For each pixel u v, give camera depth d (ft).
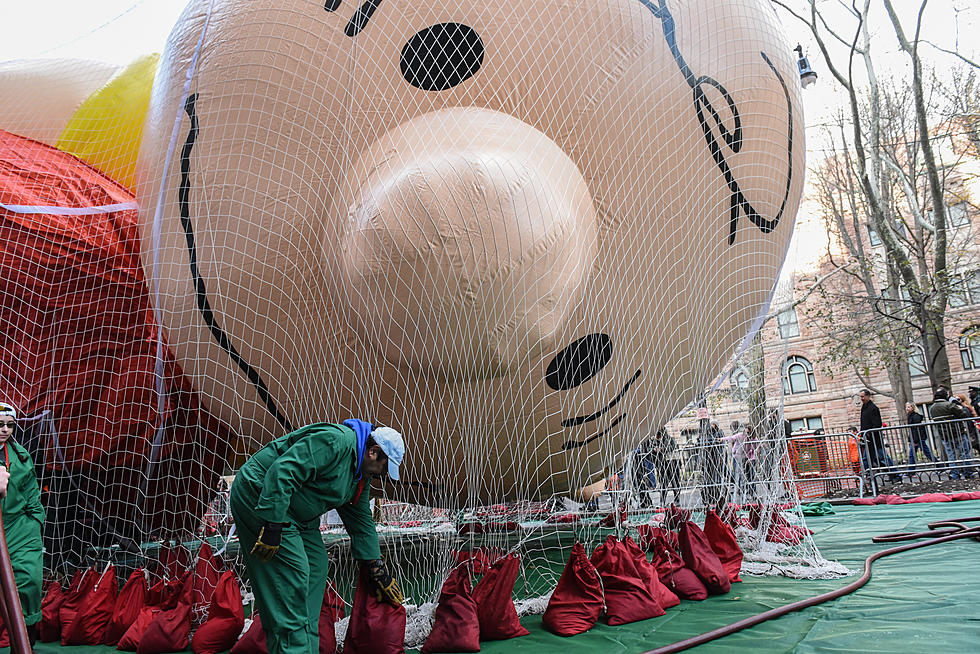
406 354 13.00
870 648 10.11
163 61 17.31
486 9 14.30
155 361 17.49
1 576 9.17
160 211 15.75
